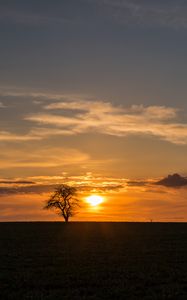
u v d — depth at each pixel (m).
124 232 80.69
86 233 79.38
